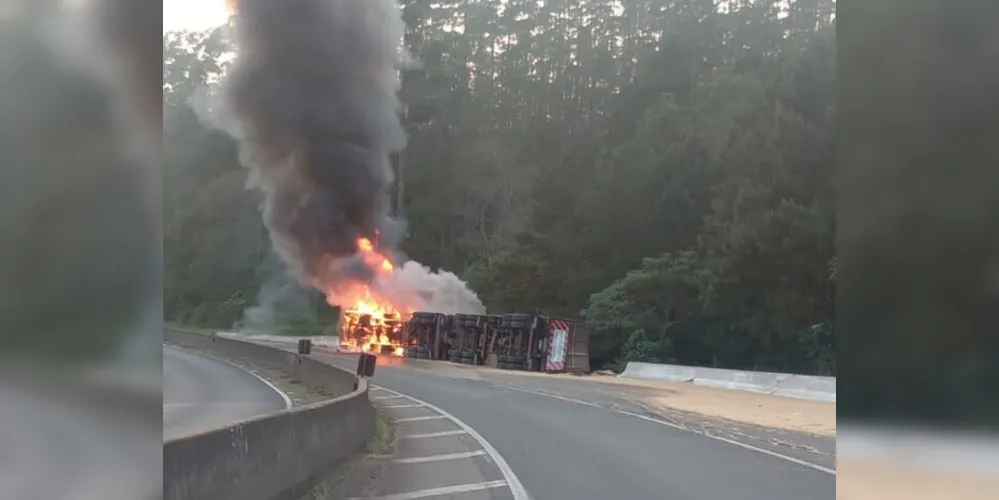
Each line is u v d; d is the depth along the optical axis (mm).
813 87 33094
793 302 29969
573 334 32969
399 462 10773
